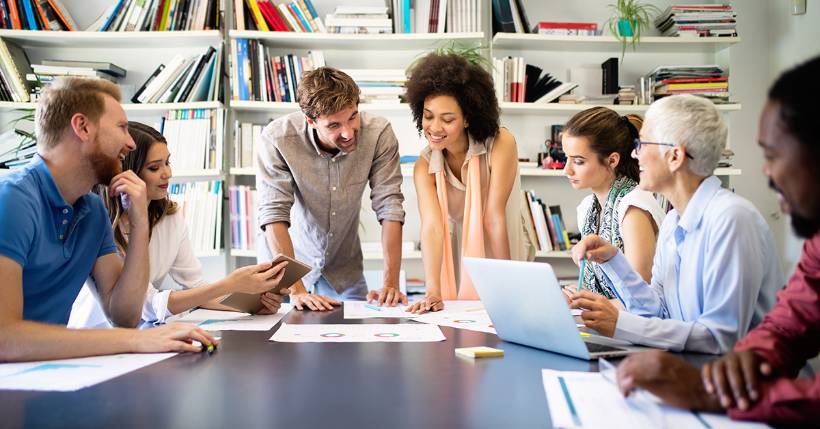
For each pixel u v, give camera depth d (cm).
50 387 93
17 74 346
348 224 239
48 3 349
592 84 360
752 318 130
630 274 146
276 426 75
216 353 120
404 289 250
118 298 158
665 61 381
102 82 146
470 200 224
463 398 88
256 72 351
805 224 79
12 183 128
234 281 163
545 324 117
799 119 73
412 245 348
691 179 136
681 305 140
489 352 117
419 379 99
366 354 119
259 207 227
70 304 151
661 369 80
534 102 350
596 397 87
